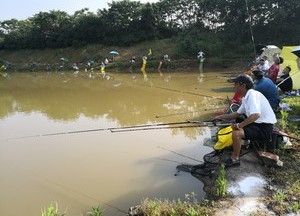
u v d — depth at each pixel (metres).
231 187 5.56
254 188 5.51
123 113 12.27
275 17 26.75
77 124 11.10
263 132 6.01
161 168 7.03
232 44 28.78
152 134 9.30
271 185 5.59
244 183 5.62
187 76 22.72
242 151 6.48
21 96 17.66
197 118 10.67
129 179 6.62
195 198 5.61
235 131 5.92
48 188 6.47
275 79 11.64
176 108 12.44
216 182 5.76
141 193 6.03
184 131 9.40
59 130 10.41
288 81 11.30
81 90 18.69
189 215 4.83
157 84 19.14
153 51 32.34
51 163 7.67
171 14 35.66
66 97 16.53
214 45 28.52
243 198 5.29
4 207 5.83
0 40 44.59
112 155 7.92
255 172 5.93
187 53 29.34
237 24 28.98
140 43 35.25
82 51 38.00
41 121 11.77
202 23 33.34
